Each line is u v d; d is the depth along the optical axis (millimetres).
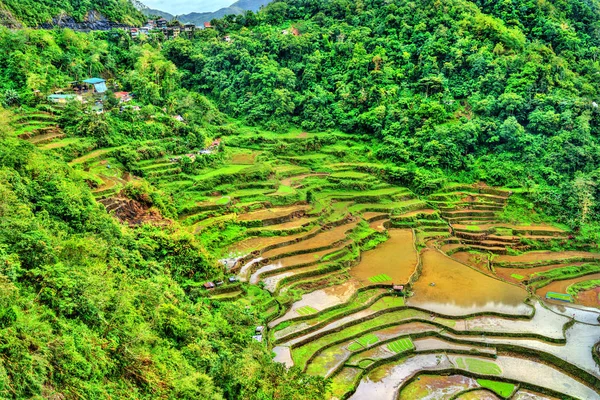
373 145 85312
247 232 58750
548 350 42281
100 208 42531
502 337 44250
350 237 61844
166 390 25516
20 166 37938
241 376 29688
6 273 24219
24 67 71188
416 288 52500
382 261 57844
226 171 70500
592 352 41938
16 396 19000
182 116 81562
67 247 30812
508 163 78062
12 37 75125
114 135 67250
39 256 27422
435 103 83562
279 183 72500
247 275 49500
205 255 48125
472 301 49781
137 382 25172
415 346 43219
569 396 37375
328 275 52781
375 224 67562
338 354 41250
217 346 33312
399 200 74125
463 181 78000
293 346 41188
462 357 42125
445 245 65375
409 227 68812
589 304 52594
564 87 85438
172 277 43688
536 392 38375
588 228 69000
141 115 74000
